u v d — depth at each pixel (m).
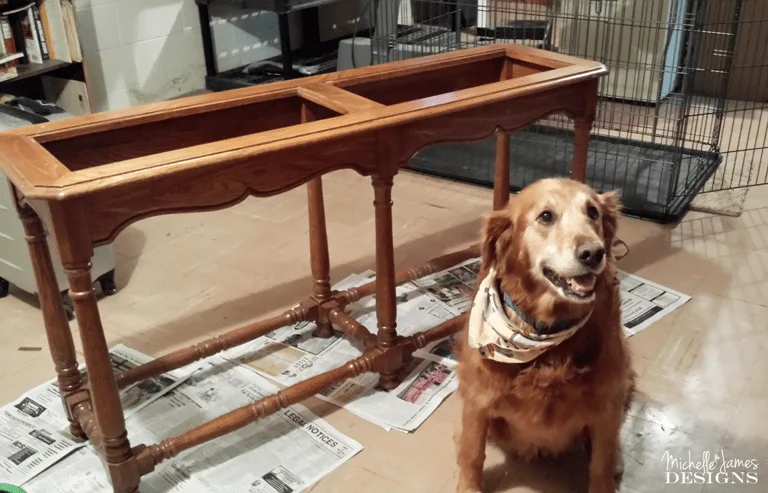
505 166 2.34
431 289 2.42
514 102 1.89
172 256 2.76
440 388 1.96
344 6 4.84
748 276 2.45
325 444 1.78
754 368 2.00
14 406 1.93
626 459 1.70
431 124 1.74
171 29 4.12
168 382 2.01
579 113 2.08
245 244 2.83
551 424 1.49
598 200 1.49
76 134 1.61
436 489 1.64
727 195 3.03
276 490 1.64
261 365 2.08
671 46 3.62
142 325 2.32
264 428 1.83
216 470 1.70
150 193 1.38
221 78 4.25
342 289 2.40
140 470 1.59
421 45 3.61
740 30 4.07
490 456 1.74
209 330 2.28
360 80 2.00
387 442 1.78
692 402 1.88
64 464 1.74
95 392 1.49
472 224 2.91
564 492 1.63
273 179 1.54
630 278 2.45
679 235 2.75
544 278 1.39
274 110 1.91
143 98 4.10
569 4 3.64
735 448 1.73
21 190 1.31
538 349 1.40
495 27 3.49
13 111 2.57
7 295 2.52
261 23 4.56
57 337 1.74
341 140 1.61
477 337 1.47
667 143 3.45
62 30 3.16
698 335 2.14
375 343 1.97
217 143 1.48
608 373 1.45
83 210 1.32
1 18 3.09
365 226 2.93
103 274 2.44
